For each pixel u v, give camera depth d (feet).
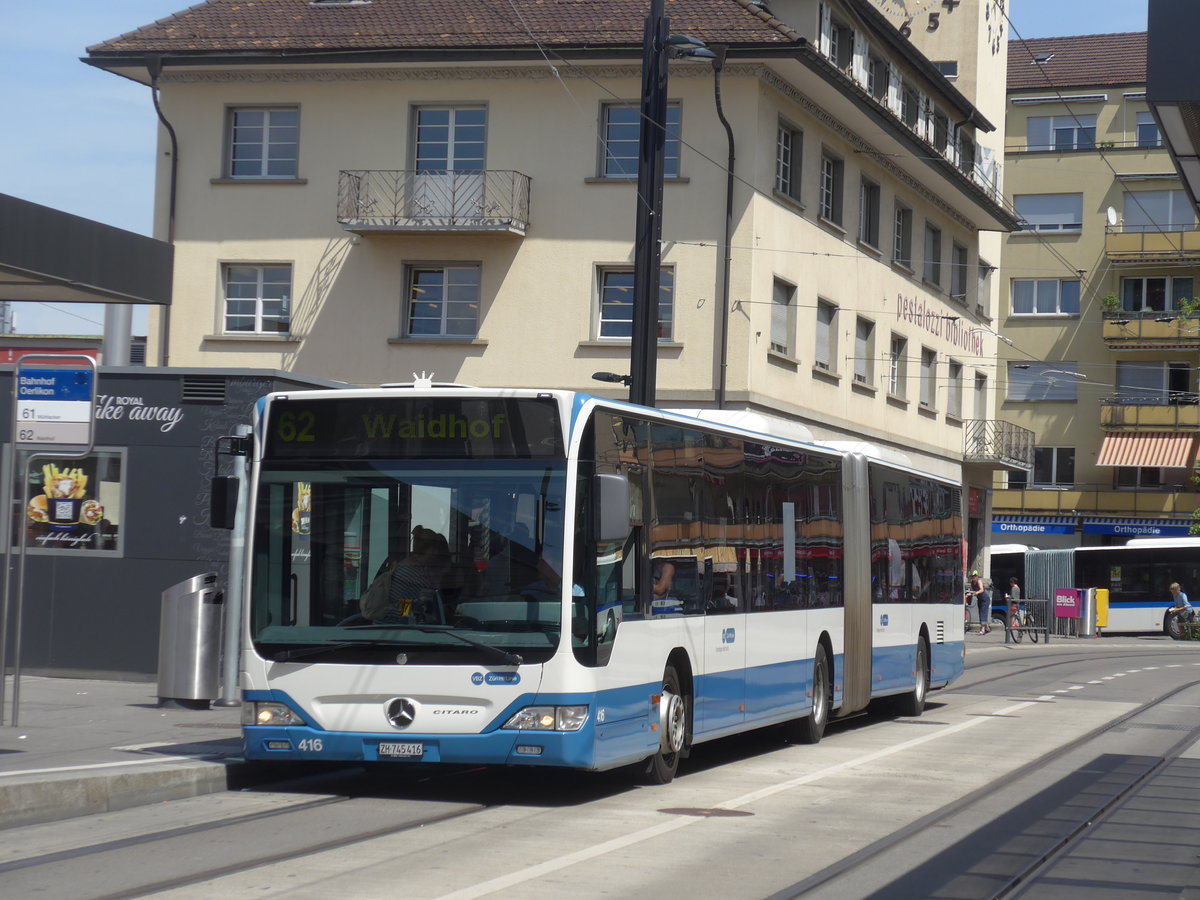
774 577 51.24
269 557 38.24
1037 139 209.56
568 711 36.14
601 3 105.91
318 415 38.42
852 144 118.62
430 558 37.40
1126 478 204.33
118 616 59.77
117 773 35.37
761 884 28.04
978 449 153.58
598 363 103.55
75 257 43.32
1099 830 35.86
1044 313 208.03
